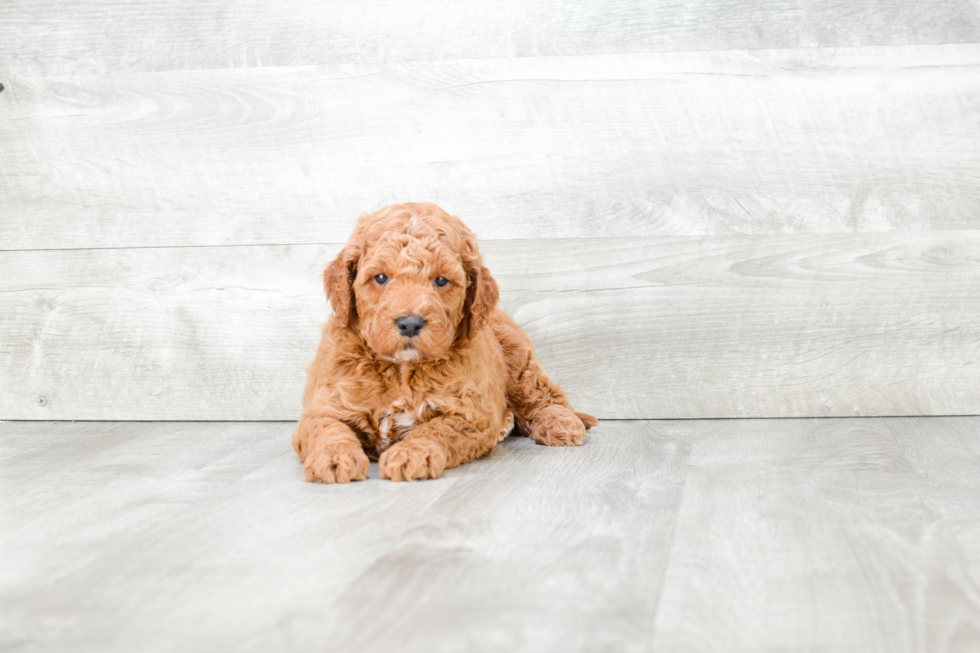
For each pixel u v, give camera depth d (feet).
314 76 10.83
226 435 10.12
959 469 7.80
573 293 10.77
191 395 11.15
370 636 4.26
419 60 10.72
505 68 10.64
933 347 10.45
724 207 10.57
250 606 4.65
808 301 10.55
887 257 10.44
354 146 10.86
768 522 6.18
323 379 8.38
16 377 11.30
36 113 11.13
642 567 5.24
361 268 8.02
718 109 10.48
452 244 8.13
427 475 7.60
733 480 7.47
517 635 4.27
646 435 9.75
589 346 10.80
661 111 10.54
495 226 10.80
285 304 10.97
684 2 10.44
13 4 11.04
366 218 8.50
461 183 10.79
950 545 5.64
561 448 9.08
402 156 10.83
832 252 10.50
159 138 11.03
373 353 8.21
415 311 7.57
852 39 10.32
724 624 4.42
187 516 6.43
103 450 9.23
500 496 6.95
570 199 10.70
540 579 5.03
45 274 11.25
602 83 10.57
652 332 10.73
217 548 5.64
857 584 4.96
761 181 10.52
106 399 11.25
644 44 10.51
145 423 11.05
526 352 9.80
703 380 10.72
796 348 10.59
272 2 10.81
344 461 7.48
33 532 6.07
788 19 10.36
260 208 10.98
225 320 11.06
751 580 5.03
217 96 10.94
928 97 10.28
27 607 4.68
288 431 10.36
